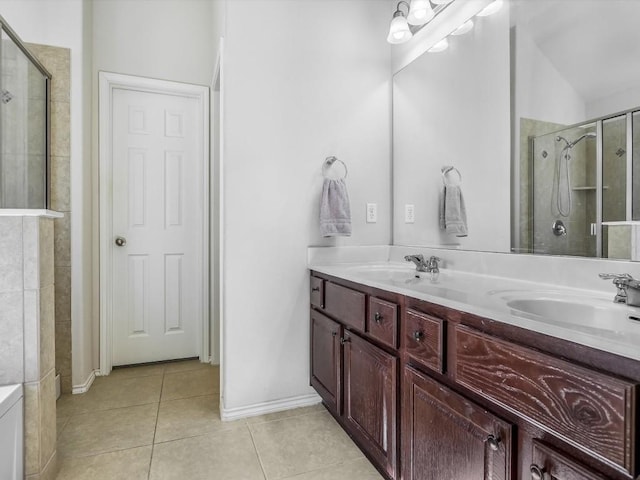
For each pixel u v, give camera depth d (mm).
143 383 2381
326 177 2109
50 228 1466
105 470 1509
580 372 682
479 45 1672
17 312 1327
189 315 2787
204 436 1762
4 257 1310
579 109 1275
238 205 1925
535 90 1426
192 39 2713
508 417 861
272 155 1990
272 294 2004
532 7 1442
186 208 2768
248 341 1957
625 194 1141
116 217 2600
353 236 2189
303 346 2076
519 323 814
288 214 2029
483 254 1629
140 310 2680
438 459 1087
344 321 1661
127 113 2613
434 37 1948
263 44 1964
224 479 1457
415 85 2084
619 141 1161
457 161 1796
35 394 1347
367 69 2219
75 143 2240
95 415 1964
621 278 1026
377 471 1509
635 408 598
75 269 2238
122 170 2607
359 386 1542
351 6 2178
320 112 2100
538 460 771
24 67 1913
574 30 1295
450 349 1046
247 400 1960
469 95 1725
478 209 1680
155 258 2705
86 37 2336
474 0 1702
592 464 675
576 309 1068
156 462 1563
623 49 1155
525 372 799
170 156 2727
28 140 1965
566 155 1313
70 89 2229
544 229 1391
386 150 2283
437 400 1091
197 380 2434
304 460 1582
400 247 2174
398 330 1293
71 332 2229
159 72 2627
